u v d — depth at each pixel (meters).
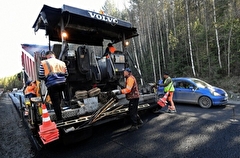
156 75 21.52
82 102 3.40
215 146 2.97
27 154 3.20
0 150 3.52
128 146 3.20
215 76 13.76
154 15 22.59
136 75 5.07
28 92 4.28
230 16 14.40
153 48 22.66
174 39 18.09
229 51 13.73
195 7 17.84
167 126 4.18
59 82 2.81
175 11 20.62
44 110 2.61
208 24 16.27
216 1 15.72
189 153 2.79
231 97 8.83
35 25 3.78
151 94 4.75
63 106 3.44
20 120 6.14
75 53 3.74
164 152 2.88
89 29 4.32
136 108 3.91
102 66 4.38
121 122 4.73
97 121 3.58
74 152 3.09
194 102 6.96
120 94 3.90
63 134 3.14
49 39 4.45
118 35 4.99
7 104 11.20
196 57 16.38
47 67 2.82
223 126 3.93
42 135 2.51
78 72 3.80
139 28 24.23
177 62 18.55
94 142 3.49
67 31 4.45
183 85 7.56
